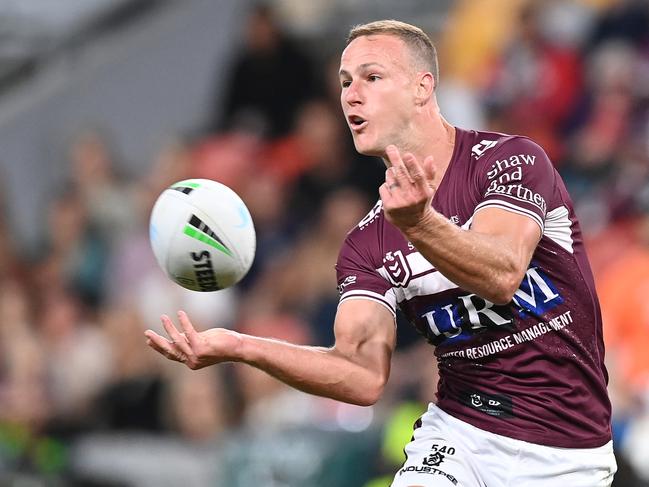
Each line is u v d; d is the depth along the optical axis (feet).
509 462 57.36
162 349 53.72
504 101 137.08
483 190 54.90
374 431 95.30
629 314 104.88
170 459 108.99
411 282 57.31
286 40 149.18
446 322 57.00
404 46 56.03
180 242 56.54
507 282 50.14
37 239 160.97
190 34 162.40
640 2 136.26
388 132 55.77
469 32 152.25
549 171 55.21
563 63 134.92
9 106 167.63
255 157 144.25
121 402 121.70
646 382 101.14
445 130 56.95
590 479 57.72
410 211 47.75
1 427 120.06
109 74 165.78
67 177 159.74
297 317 122.93
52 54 171.83
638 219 115.55
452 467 57.62
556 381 56.75
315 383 56.34
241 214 57.41
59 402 128.67
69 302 142.00
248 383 112.88
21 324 140.46
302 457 94.73
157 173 146.10
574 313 56.44
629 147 124.16
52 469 113.19
